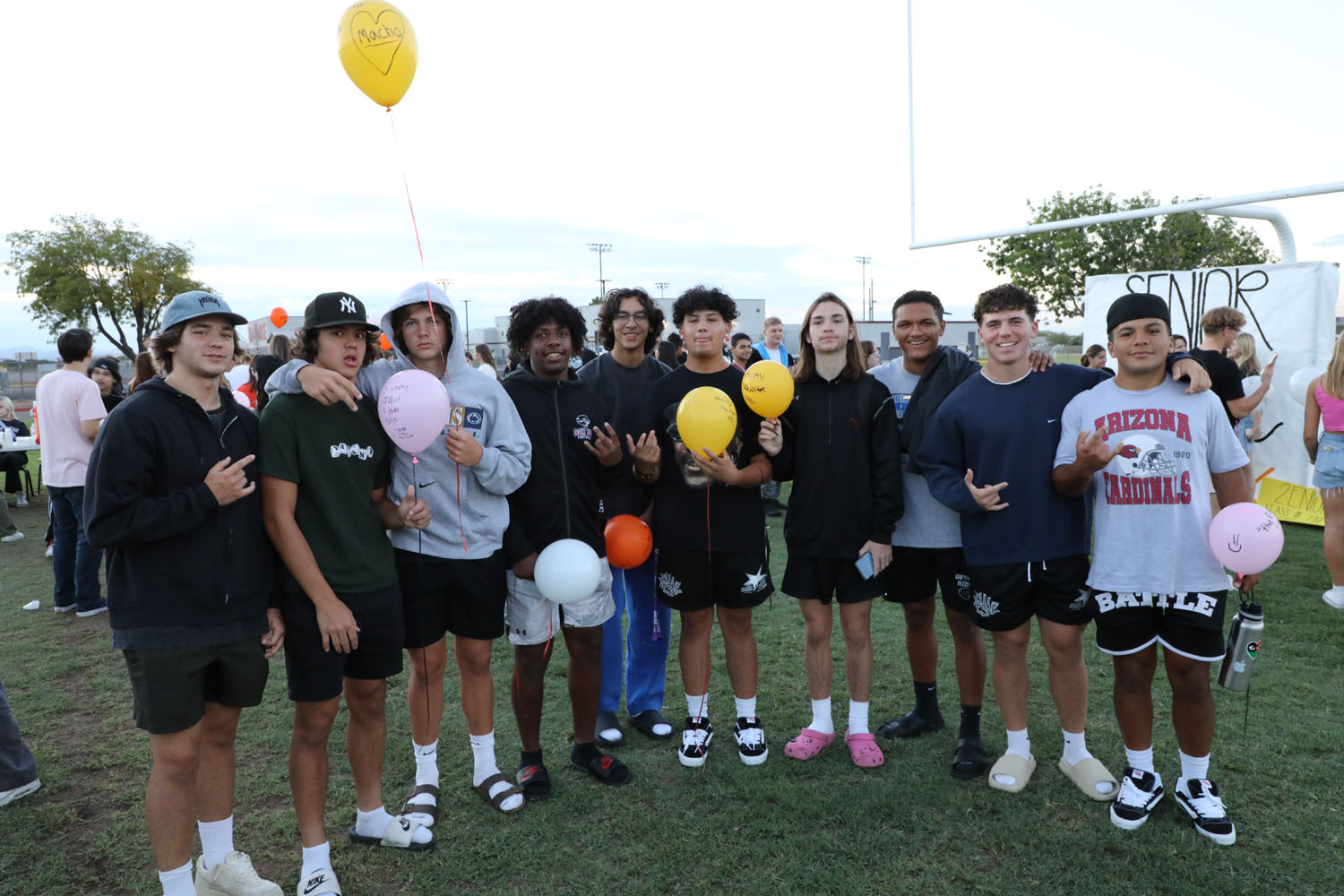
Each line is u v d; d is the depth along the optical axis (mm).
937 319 3189
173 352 2172
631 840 2594
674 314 3223
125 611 2070
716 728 3479
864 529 3039
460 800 2867
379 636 2443
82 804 2887
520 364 3143
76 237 30094
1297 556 5906
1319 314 6734
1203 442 2533
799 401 3115
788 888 2316
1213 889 2260
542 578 2674
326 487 2336
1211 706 2555
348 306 2324
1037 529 2740
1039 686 3795
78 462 5121
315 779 2346
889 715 3541
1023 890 2291
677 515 3082
